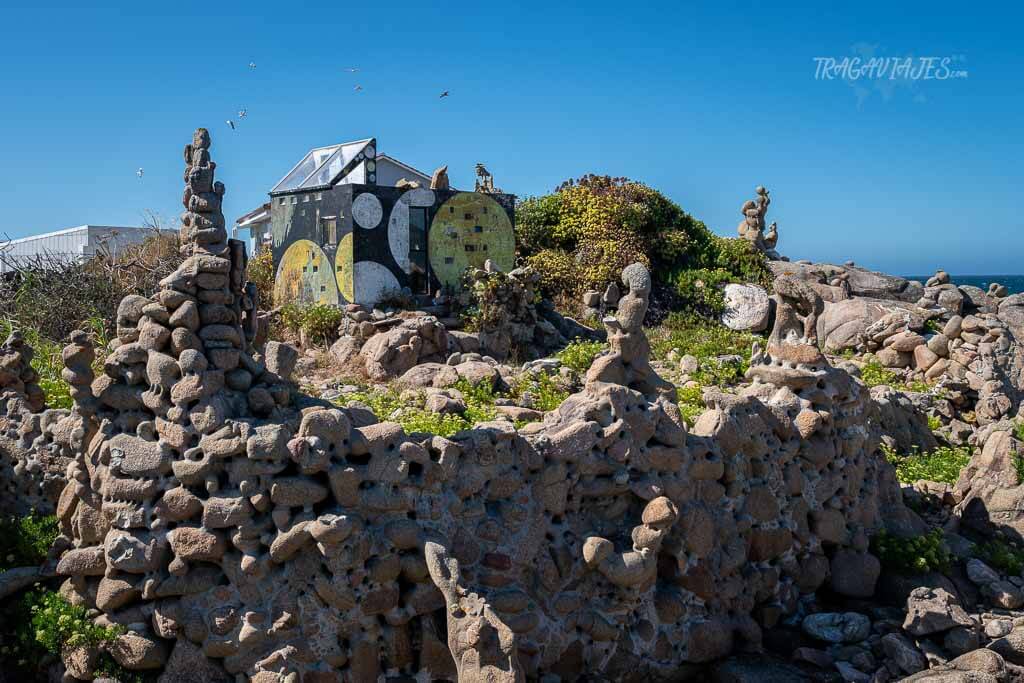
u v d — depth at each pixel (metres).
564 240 25.75
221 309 6.55
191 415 6.32
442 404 11.62
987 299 25.00
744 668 7.68
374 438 6.43
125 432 6.62
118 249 21.91
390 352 15.88
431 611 6.53
